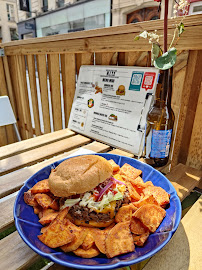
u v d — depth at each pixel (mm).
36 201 648
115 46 1208
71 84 1666
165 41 803
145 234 524
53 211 627
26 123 2537
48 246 487
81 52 1448
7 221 657
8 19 11492
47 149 1201
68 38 1481
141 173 810
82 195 623
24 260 534
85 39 1380
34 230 558
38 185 682
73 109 1524
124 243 493
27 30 9023
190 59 953
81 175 602
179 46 930
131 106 1141
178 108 1056
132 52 1188
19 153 1188
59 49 1614
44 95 2020
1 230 642
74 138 1376
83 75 1472
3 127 2488
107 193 626
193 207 725
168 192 676
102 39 1269
